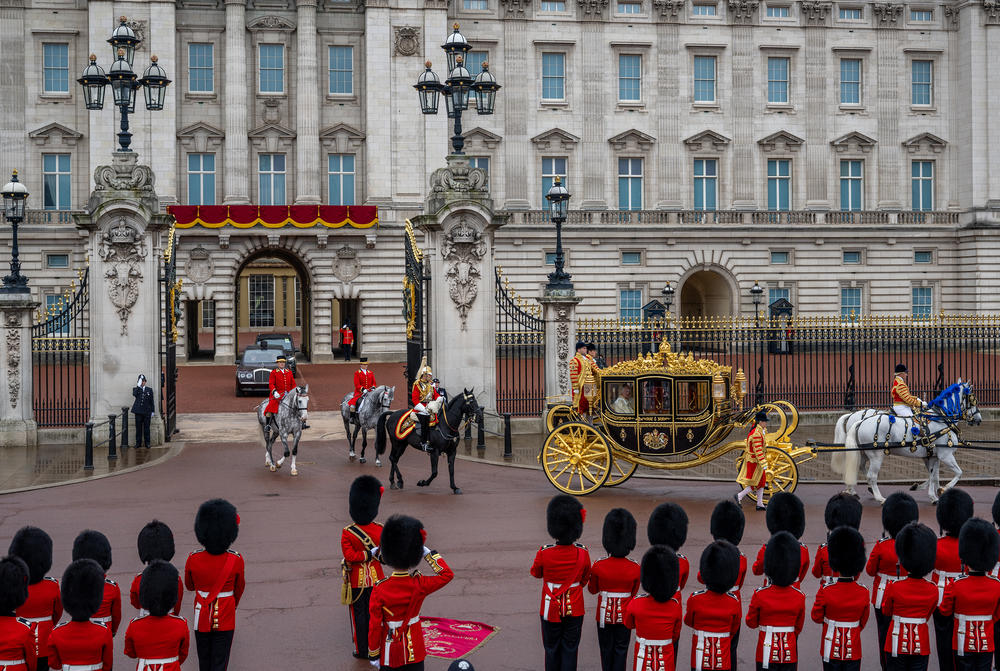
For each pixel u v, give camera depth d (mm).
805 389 36969
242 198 58219
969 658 11094
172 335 30156
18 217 28141
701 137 62750
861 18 64250
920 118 64875
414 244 30094
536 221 60938
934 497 21016
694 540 17438
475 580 15180
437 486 22516
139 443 27328
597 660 12422
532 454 26750
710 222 62500
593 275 61688
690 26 62781
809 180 63938
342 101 59781
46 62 57781
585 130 61938
